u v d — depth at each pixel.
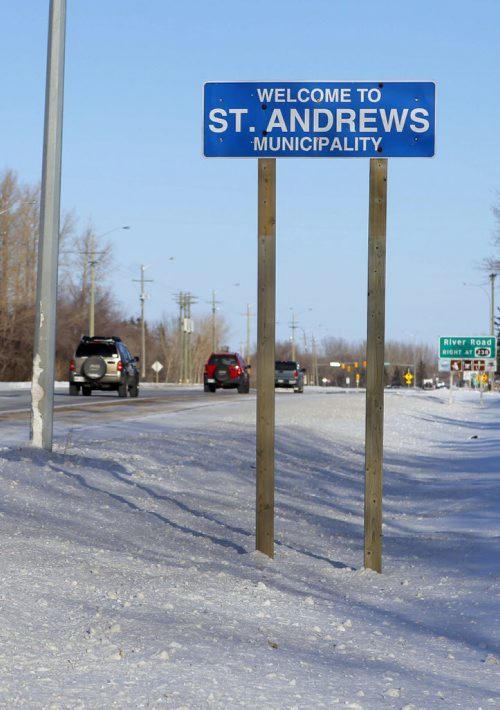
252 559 15.16
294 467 29.72
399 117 14.59
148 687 7.65
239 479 25.61
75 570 12.26
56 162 23.20
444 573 14.60
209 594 11.75
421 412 62.31
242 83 14.74
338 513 21.84
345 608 12.03
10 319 105.00
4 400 51.53
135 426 36.78
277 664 8.71
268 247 14.88
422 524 20.39
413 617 11.88
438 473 30.59
